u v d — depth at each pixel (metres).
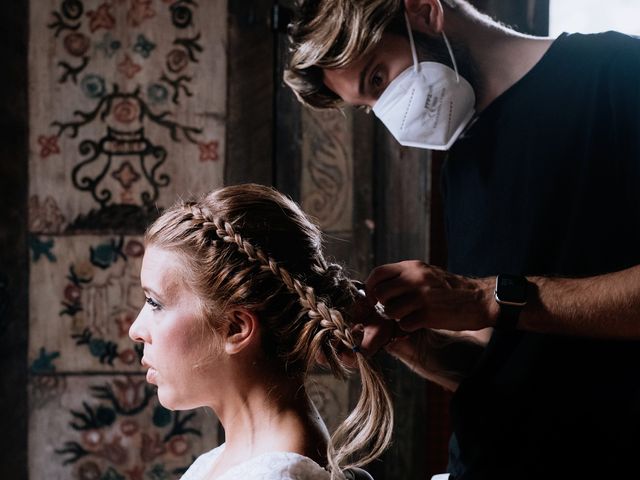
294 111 2.80
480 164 1.54
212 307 1.15
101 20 2.83
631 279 1.22
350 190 2.80
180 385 1.18
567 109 1.41
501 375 1.44
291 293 1.16
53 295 2.84
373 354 1.34
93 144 2.84
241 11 2.82
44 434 2.83
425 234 2.79
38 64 2.82
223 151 2.83
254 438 1.16
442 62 1.51
